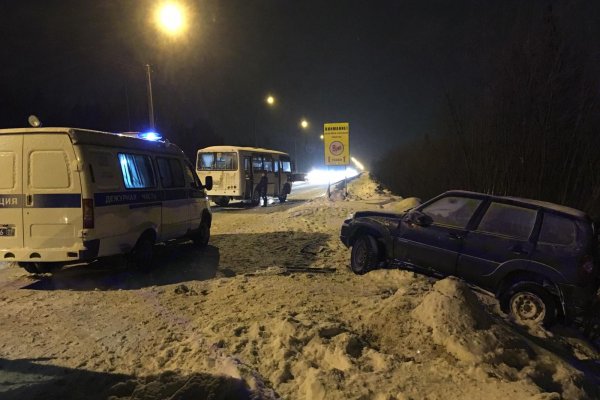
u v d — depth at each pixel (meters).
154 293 6.75
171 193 9.29
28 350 4.77
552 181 10.16
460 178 12.98
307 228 13.17
